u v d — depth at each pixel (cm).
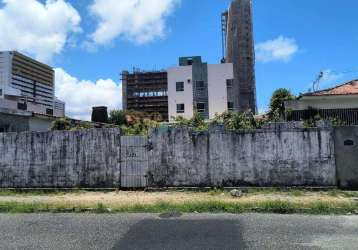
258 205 1133
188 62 6900
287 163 1438
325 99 2361
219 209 1127
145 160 1497
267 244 752
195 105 6719
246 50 8612
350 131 1421
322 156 1426
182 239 802
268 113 3272
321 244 748
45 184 1541
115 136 1515
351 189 1408
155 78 10494
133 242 784
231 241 778
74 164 1531
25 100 3775
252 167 1452
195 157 1477
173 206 1159
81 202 1259
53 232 886
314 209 1091
